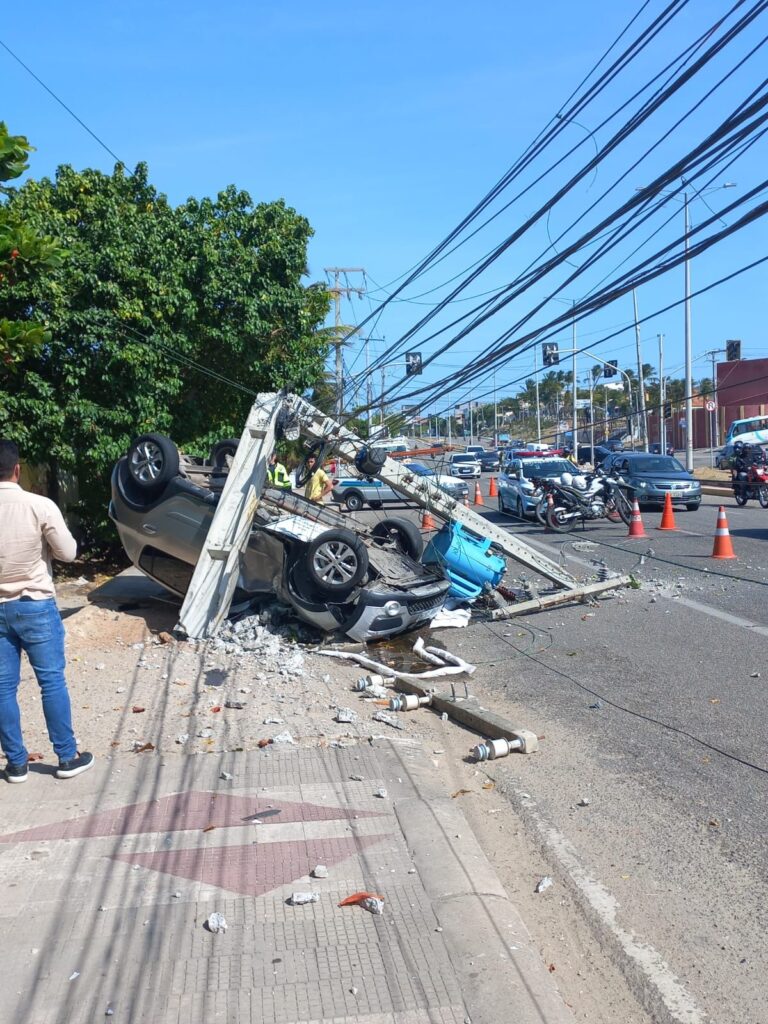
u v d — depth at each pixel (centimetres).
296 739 669
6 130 801
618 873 494
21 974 372
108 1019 347
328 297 1852
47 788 560
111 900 429
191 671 862
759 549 1703
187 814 525
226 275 1555
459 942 398
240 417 1731
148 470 1100
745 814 565
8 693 554
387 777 588
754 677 865
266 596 1124
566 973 404
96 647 963
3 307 1307
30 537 536
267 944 396
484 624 1181
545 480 2147
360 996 362
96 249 1422
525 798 594
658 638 1045
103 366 1392
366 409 1073
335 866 465
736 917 448
